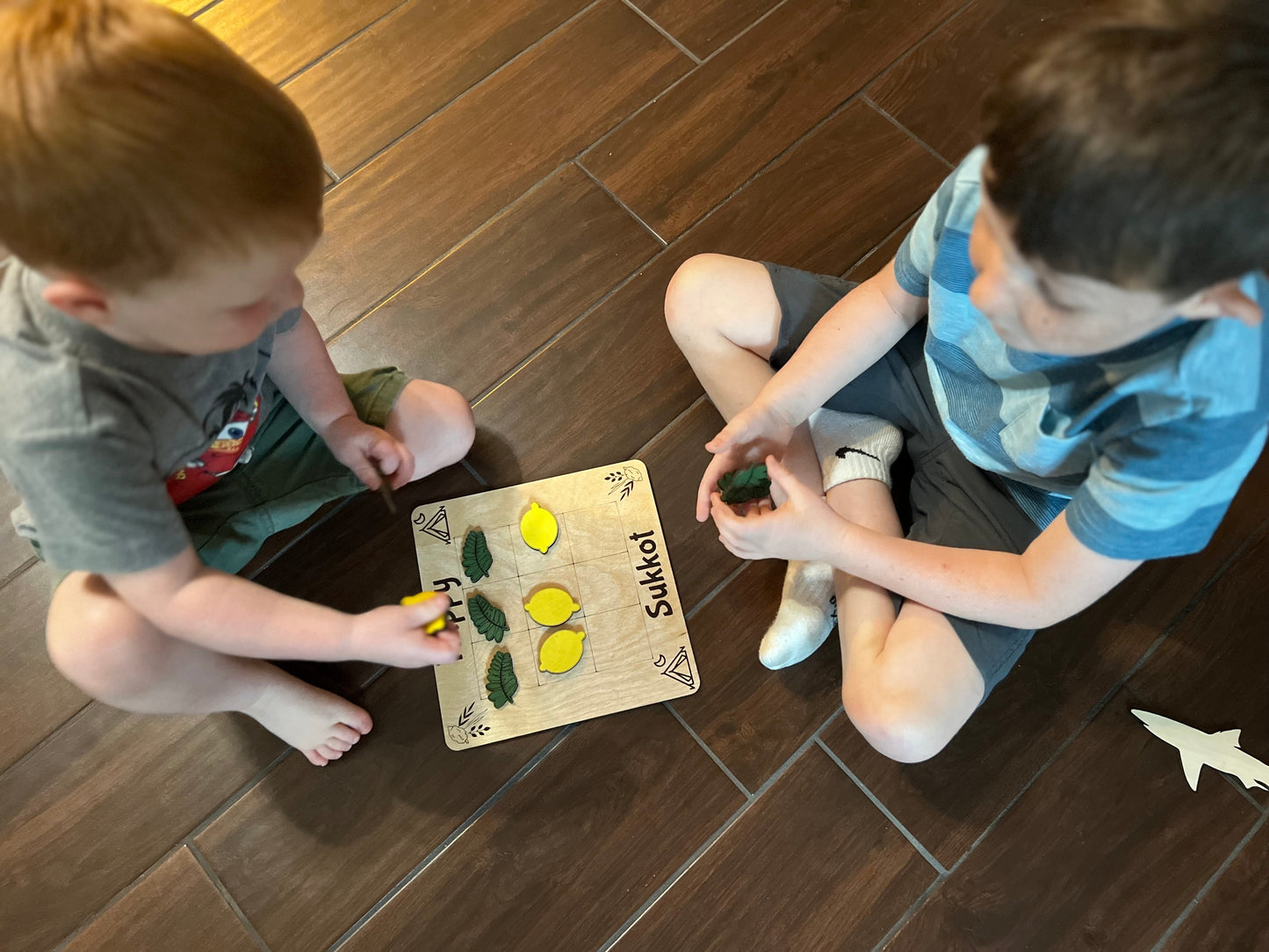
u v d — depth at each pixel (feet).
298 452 3.21
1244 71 1.52
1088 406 2.32
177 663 2.67
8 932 3.02
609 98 4.23
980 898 3.13
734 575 3.52
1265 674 3.42
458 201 4.03
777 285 3.25
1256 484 3.67
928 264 2.69
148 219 1.82
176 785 3.20
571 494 3.61
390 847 3.16
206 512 3.03
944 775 3.27
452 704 3.31
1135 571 3.55
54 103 1.73
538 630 3.41
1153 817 3.23
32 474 2.13
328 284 3.87
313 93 4.17
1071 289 1.76
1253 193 1.53
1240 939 3.09
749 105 4.24
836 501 3.22
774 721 3.33
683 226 4.04
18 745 3.22
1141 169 1.54
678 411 3.76
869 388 3.24
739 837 3.19
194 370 2.42
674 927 3.09
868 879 3.15
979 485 3.00
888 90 4.30
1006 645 2.89
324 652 2.55
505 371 3.80
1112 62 1.57
